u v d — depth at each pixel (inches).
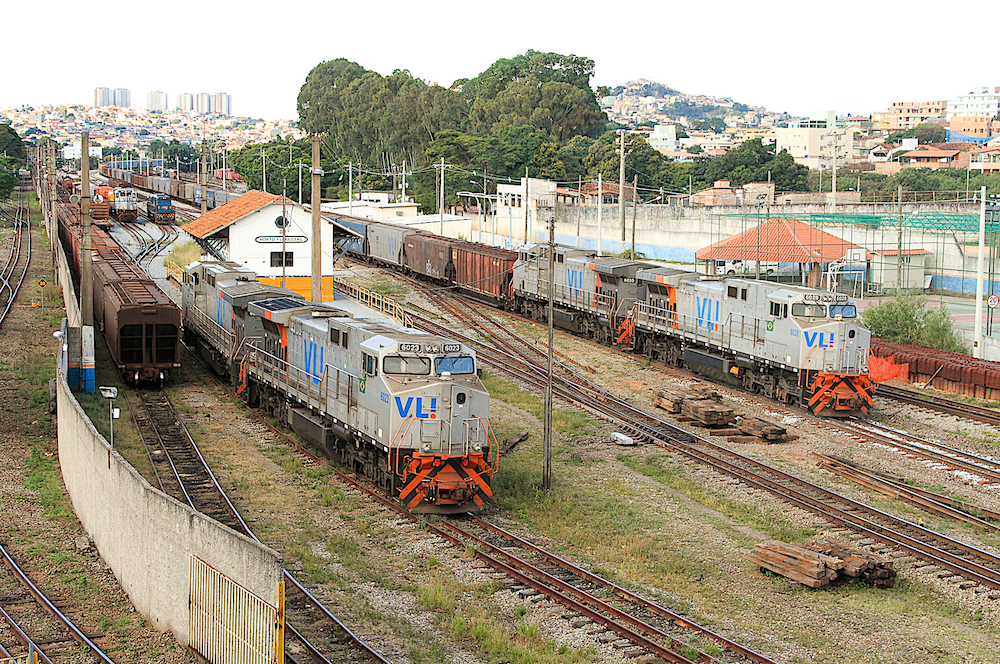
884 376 1700.3
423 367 965.2
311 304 1298.0
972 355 1744.6
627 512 978.7
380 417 963.3
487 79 6707.7
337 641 665.6
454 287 2566.4
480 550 850.1
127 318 1444.4
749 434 1284.4
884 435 1293.1
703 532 927.7
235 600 614.5
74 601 753.0
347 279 2783.0
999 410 1427.2
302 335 1200.8
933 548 869.8
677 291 1744.6
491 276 2358.5
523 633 685.3
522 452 1197.7
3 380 1469.0
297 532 890.7
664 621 713.0
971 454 1199.6
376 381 972.6
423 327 2052.2
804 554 810.8
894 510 994.7
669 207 3641.7
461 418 955.3
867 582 805.9
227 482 1037.8
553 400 1477.6
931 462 1170.0
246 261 2212.1
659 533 920.9
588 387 1565.0
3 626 698.2
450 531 907.4
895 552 876.6
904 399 1521.9
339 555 837.8
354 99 6427.2
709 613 738.8
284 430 1272.1
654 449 1211.9
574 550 868.0
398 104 5777.6
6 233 3799.2
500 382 1589.6
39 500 973.8
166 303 1481.3
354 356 1038.4
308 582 768.3
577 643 674.2
